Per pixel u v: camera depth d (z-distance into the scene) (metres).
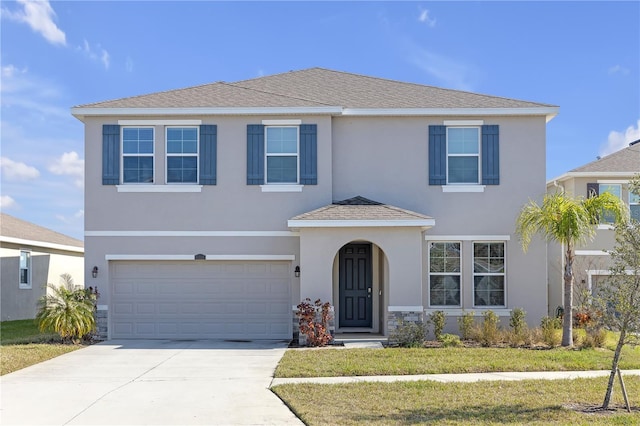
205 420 8.45
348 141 17.64
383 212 16.02
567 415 8.48
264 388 10.41
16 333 18.95
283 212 17.19
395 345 15.25
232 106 17.12
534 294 17.16
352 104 17.91
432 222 15.56
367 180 17.55
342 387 10.27
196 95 18.06
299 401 9.32
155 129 17.25
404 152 17.58
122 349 15.03
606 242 20.25
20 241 23.95
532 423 8.05
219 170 17.23
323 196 17.17
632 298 8.80
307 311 15.29
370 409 8.86
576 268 20.14
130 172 17.27
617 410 8.79
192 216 17.17
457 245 17.39
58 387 10.55
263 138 17.30
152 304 17.20
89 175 17.16
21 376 11.55
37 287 25.86
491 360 12.62
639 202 10.36
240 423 8.30
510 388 10.20
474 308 17.12
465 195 17.41
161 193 17.17
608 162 21.66
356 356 13.27
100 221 17.11
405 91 19.11
